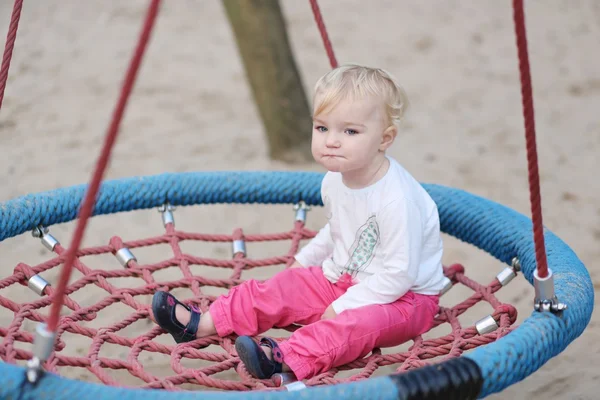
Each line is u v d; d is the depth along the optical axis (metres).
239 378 4.40
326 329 3.14
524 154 7.72
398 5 12.16
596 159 7.59
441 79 9.66
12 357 3.02
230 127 8.30
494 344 2.81
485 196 6.82
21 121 8.32
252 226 6.36
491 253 4.06
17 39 10.45
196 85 9.38
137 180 4.43
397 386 2.56
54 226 6.26
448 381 2.62
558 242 3.70
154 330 3.48
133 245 4.16
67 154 7.58
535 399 4.21
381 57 10.27
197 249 5.97
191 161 7.49
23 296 5.21
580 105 8.91
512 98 9.12
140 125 8.30
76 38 10.58
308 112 7.48
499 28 11.27
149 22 2.22
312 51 10.38
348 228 3.38
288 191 4.52
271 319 3.40
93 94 9.01
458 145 7.96
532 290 5.38
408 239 3.19
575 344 4.69
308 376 3.12
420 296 3.37
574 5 12.05
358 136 3.15
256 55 7.20
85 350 4.66
